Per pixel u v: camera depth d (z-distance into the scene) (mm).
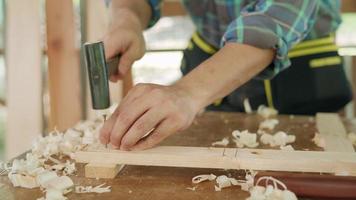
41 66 1566
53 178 731
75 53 1567
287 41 841
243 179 749
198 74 804
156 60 2111
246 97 1303
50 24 1542
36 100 1569
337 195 648
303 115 1295
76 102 1574
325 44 1271
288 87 1278
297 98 1280
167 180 753
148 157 774
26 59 1562
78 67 1582
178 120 753
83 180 756
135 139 758
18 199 687
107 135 781
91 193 705
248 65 819
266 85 1283
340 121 1112
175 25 2041
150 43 2064
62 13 1539
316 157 762
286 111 1307
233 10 1186
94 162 779
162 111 744
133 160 777
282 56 854
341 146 893
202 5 1258
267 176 696
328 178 664
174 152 786
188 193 703
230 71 806
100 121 1068
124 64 996
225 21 1229
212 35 1297
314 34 1239
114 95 1563
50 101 1571
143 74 2125
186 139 979
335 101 1286
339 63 1289
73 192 708
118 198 687
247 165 763
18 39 1561
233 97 1315
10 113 1588
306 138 989
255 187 678
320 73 1266
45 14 1544
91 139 891
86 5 1582
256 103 1312
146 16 1215
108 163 777
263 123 1105
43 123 1601
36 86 1565
